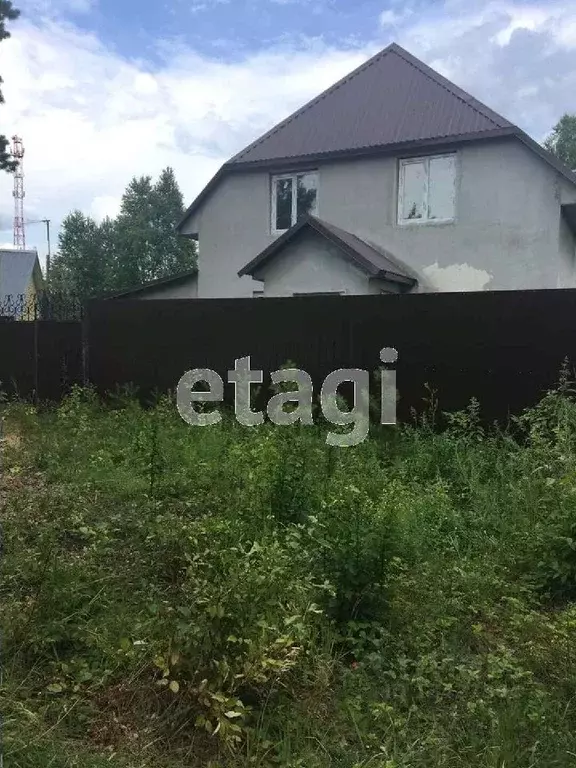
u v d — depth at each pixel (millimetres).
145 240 40625
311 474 4879
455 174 11727
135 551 3719
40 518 4180
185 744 2389
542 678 2842
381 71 14023
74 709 2504
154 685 2574
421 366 6609
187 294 14695
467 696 2670
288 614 2902
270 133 13938
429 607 3283
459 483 5086
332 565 3311
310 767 2277
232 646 2553
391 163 12227
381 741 2420
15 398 9016
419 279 12047
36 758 2184
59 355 9258
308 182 13242
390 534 3490
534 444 5211
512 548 3963
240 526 3949
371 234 12477
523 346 6117
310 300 7270
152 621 2834
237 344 7781
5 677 2596
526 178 11094
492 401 6266
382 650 2955
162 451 5727
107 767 2205
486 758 2322
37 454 6016
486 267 11508
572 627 3033
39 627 2865
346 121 13242
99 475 5297
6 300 12734
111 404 8453
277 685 2625
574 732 2500
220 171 13758
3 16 18375
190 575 3146
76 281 40531
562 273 11430
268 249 11328
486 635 3164
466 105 12016
